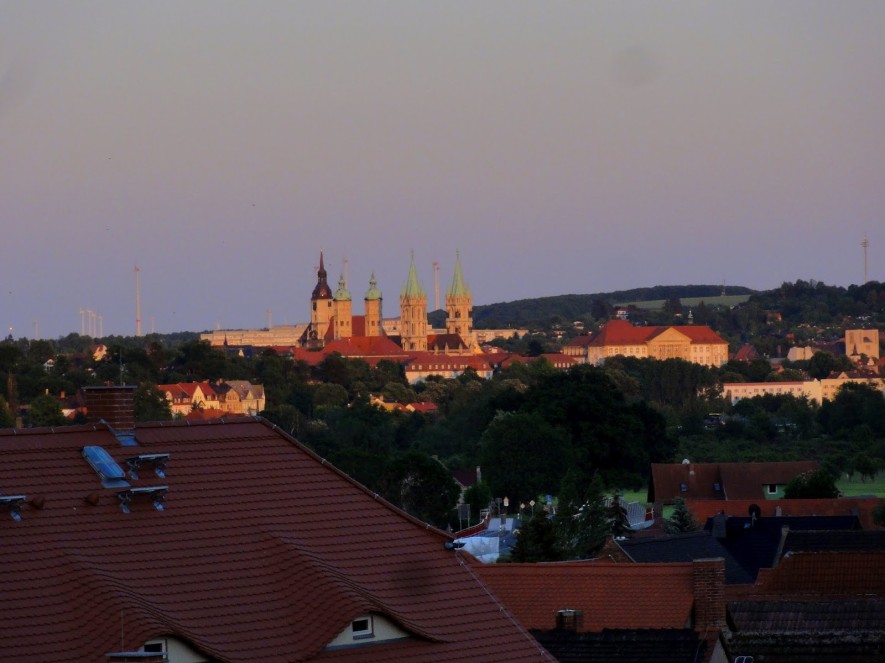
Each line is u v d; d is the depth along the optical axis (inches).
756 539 4559.5
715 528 4670.3
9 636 1707.7
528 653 1971.0
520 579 2849.4
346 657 1854.1
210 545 1904.5
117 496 1909.4
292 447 2095.2
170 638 1761.8
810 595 3287.4
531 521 4542.3
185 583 1847.9
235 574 1878.7
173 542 1891.0
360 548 1996.8
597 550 5467.5
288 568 1905.8
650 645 2472.9
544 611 2785.4
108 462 1943.9
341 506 2042.3
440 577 2016.5
